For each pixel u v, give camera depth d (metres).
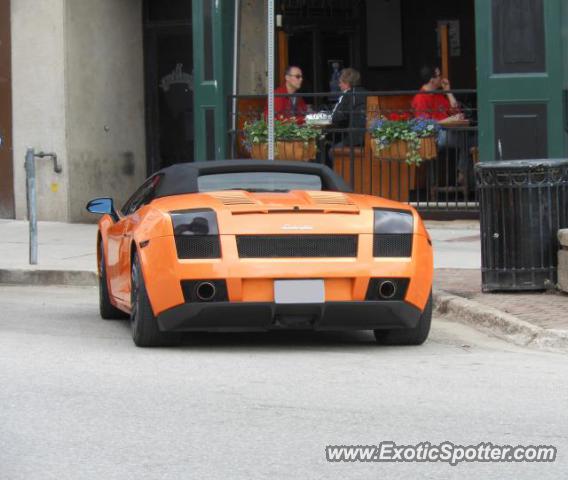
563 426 7.79
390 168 21.38
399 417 8.05
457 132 21.12
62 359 10.29
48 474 6.69
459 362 10.23
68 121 23.28
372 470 6.79
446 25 24.88
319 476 6.67
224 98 21.81
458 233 20.27
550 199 13.53
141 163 25.33
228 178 11.47
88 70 23.83
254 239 10.17
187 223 10.20
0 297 15.34
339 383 9.23
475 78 24.84
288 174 11.60
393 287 10.31
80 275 16.61
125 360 10.24
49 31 23.38
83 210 23.59
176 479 6.59
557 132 20.16
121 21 24.81
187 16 25.20
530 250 13.55
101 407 8.33
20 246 19.70
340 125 22.05
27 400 8.55
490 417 8.05
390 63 25.09
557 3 20.11
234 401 8.55
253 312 10.16
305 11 24.45
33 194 17.28
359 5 25.06
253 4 23.22
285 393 8.83
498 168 13.48
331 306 10.20
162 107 25.50
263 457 7.04
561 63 20.12
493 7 20.30
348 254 10.27
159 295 10.29
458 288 14.29
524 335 11.37
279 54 24.12
